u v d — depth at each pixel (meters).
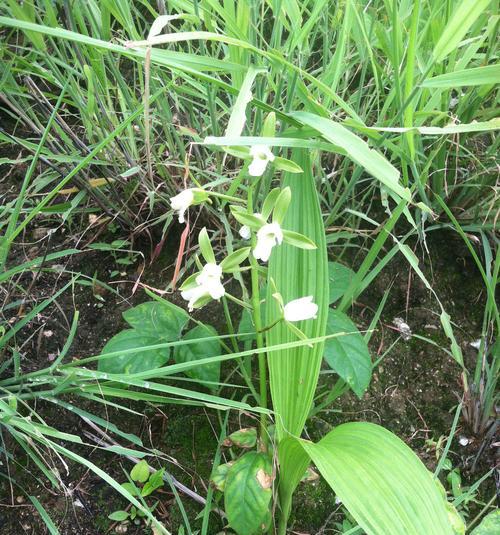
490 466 0.41
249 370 0.41
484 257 0.49
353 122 0.32
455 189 0.48
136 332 0.38
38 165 0.53
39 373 0.36
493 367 0.40
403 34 0.41
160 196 0.45
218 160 0.43
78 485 0.39
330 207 0.46
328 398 0.40
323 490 0.39
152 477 0.37
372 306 0.47
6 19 0.27
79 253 0.49
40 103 0.42
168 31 0.42
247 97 0.28
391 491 0.26
